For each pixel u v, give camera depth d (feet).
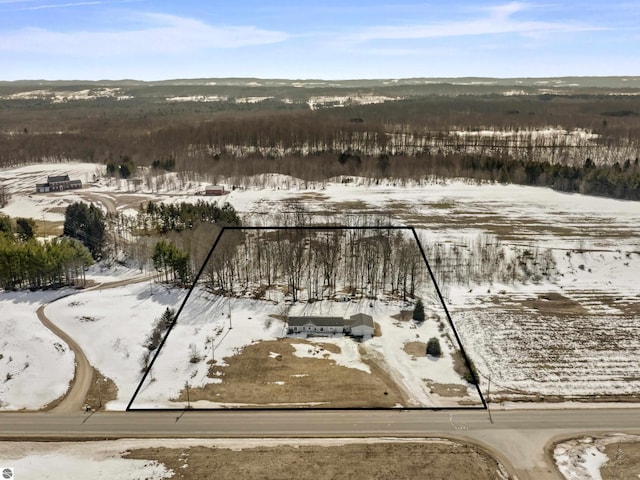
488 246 329.72
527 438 164.14
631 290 282.15
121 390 191.93
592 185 472.44
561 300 268.00
